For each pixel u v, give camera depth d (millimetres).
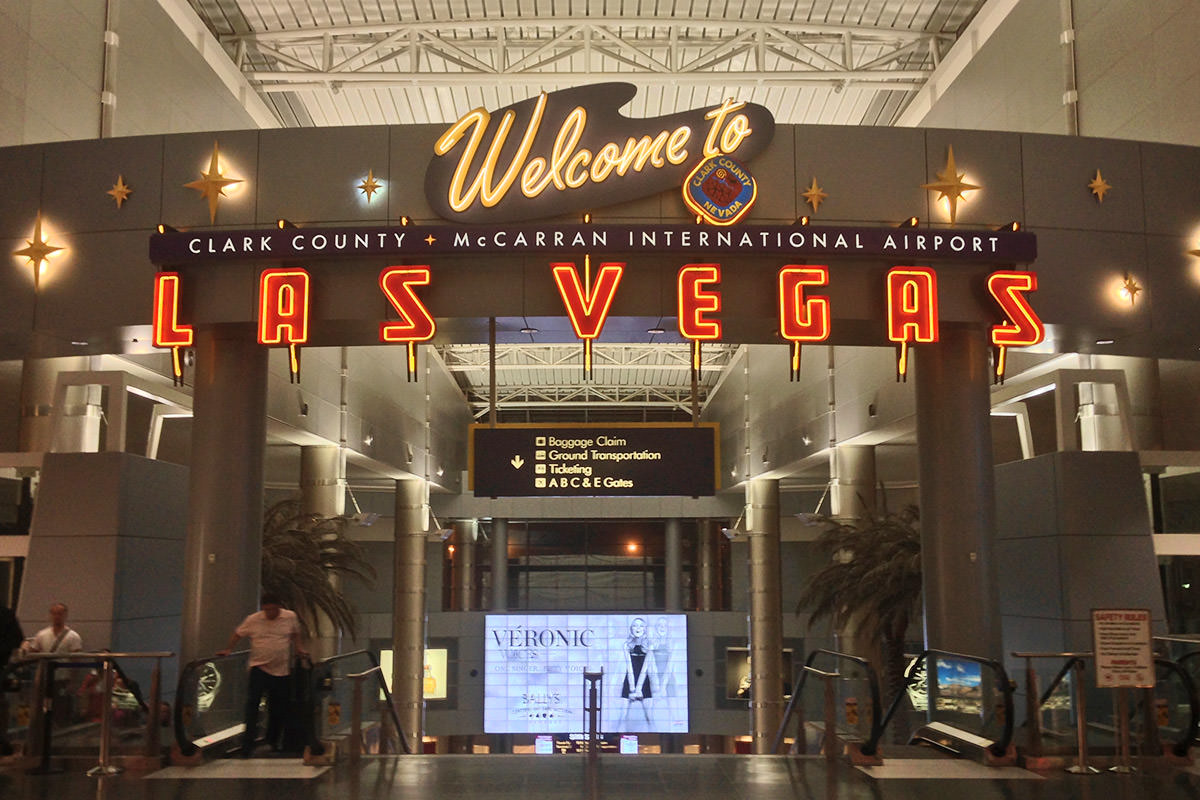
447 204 15602
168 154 16156
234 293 15578
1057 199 16406
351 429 30438
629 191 15648
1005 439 27562
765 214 15836
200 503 15711
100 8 21281
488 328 16125
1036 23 23422
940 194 16141
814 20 28094
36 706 12102
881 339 16797
